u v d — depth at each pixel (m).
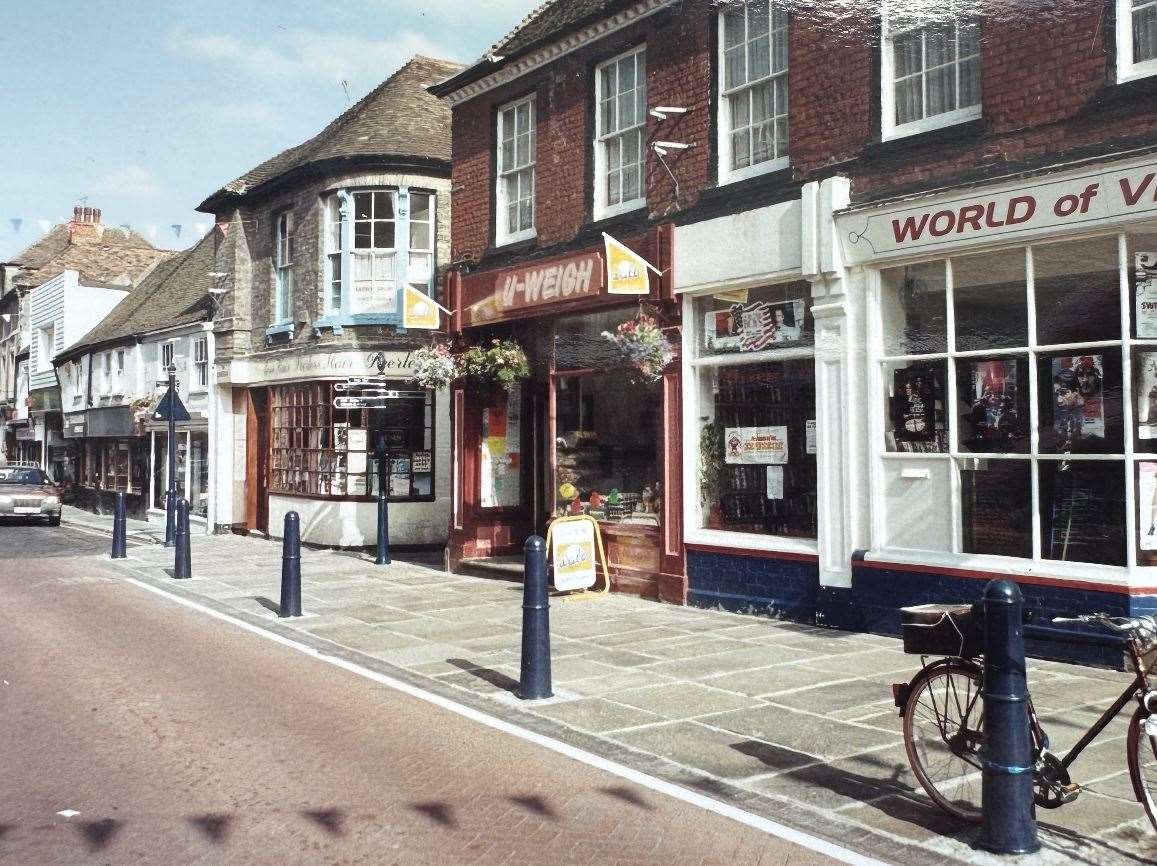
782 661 7.96
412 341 17.73
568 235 12.57
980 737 4.51
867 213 8.84
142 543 18.97
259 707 6.73
